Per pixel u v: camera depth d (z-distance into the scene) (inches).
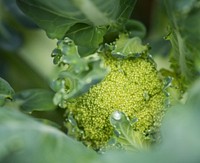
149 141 23.2
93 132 23.5
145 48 24.0
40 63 27.9
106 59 23.7
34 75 28.0
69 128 24.0
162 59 25.7
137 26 25.0
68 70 22.7
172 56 24.1
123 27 24.2
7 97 23.8
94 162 20.1
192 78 23.2
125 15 24.0
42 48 28.0
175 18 21.7
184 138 18.5
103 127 23.4
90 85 22.7
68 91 22.8
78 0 22.3
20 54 28.0
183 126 18.7
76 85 22.7
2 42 28.0
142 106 23.4
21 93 25.2
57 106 25.2
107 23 23.6
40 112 25.4
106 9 23.0
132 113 23.3
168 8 21.8
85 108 23.5
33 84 28.0
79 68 22.6
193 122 18.8
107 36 24.4
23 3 23.3
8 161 19.2
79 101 23.5
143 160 18.6
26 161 19.4
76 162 20.2
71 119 23.7
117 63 23.6
